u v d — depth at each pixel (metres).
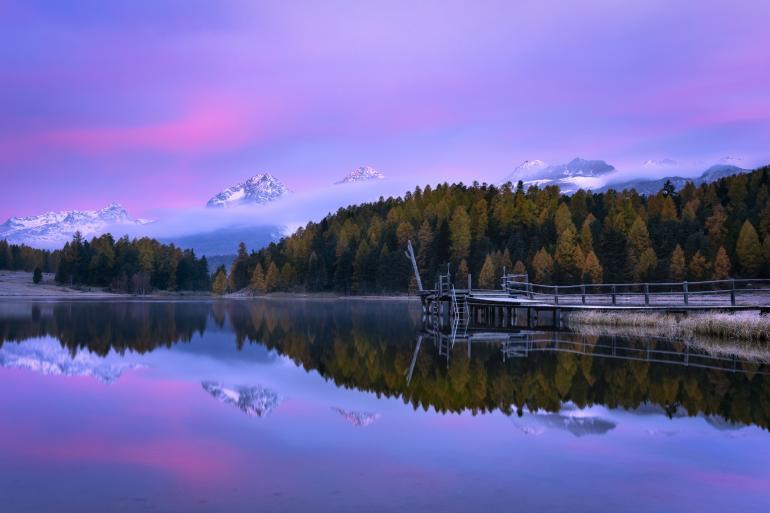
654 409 13.66
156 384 17.44
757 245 88.12
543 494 8.32
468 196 145.62
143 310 63.03
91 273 155.25
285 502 8.04
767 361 20.80
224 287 139.75
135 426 12.30
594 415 13.09
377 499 8.13
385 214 154.25
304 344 28.70
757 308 31.39
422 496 8.23
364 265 117.38
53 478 9.09
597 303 41.81
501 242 122.75
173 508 7.87
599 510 7.79
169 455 10.25
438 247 114.50
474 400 14.91
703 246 95.88
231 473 9.27
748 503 8.07
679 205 131.75
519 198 131.25
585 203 130.12
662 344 26.17
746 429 11.85
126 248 165.12
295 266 135.38
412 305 84.31
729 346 25.20
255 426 12.23
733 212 108.69
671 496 8.28
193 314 55.94
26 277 180.12
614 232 100.94
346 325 42.03
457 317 38.91
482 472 9.26
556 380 17.52
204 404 14.54
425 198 148.00
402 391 16.19
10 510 7.81
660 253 104.25
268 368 20.72
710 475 9.13
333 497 8.21
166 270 161.75
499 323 41.94
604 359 21.67
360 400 14.99
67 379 18.27
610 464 9.65
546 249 107.44
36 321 43.53
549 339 29.19
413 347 26.83
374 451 10.40
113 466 9.66
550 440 11.08
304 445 10.80
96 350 25.75
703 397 14.94
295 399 15.18
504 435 11.45
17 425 12.41
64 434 11.67
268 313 59.38
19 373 19.34
